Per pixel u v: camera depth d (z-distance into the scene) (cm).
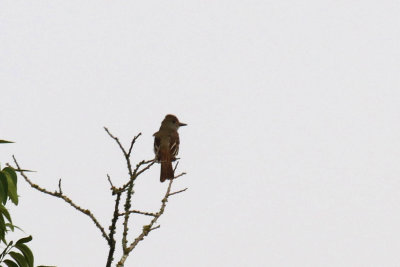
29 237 861
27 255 862
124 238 892
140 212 905
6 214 849
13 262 860
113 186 890
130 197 899
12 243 856
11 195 854
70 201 874
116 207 889
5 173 856
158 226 912
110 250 886
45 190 873
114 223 889
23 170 870
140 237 904
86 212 879
